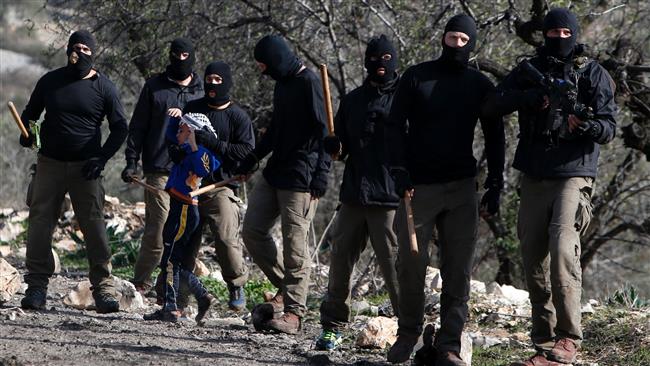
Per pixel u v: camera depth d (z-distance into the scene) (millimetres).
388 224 16719
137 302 21516
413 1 32688
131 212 35219
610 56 30172
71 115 19859
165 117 22312
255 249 18953
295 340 18391
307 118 18250
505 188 36781
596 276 46750
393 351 15531
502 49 33094
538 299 15352
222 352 16578
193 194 18828
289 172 18406
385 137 15172
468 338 16625
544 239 15148
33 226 20312
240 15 34875
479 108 15055
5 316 19297
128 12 34031
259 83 35469
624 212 41594
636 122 32219
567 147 14836
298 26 33906
